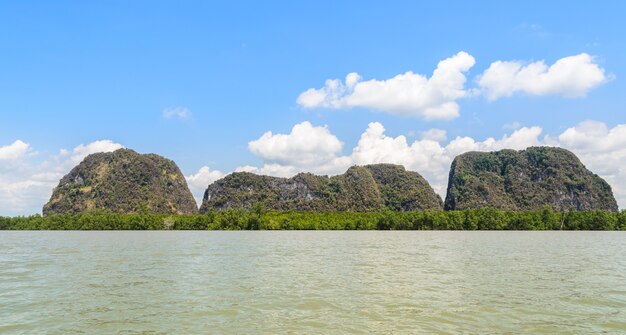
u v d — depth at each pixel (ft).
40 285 104.58
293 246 262.06
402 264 152.46
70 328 65.36
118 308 78.33
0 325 67.15
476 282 108.88
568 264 153.28
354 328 64.49
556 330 63.26
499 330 63.21
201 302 83.35
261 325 66.39
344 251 217.77
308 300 84.94
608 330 63.31
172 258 176.35
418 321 68.18
